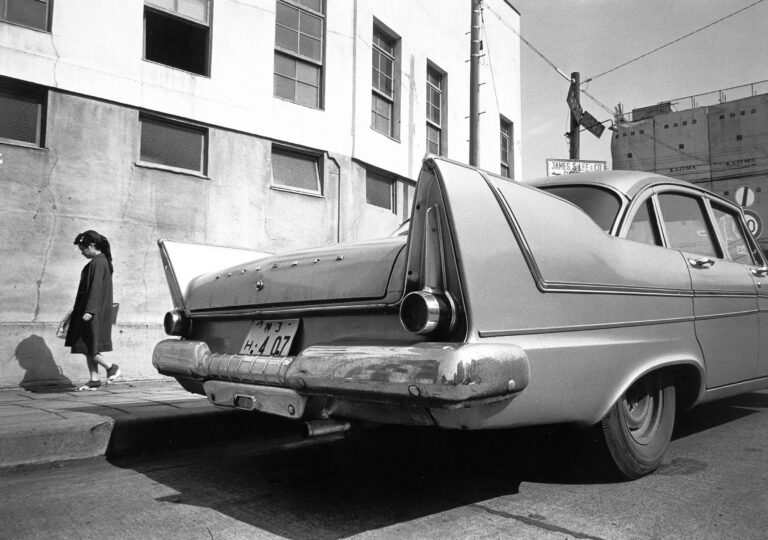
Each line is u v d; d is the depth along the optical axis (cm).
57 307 637
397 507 261
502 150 1539
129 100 699
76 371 643
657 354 285
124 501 273
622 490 282
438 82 1267
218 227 772
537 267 226
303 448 385
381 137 1031
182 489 292
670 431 313
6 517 252
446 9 1275
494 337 203
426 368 185
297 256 272
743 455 350
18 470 331
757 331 387
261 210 820
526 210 232
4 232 609
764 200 4512
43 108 649
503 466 327
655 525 237
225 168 785
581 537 225
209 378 290
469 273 200
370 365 200
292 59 894
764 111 4588
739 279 373
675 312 304
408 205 1123
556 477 305
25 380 608
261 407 249
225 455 369
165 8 750
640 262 286
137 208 702
